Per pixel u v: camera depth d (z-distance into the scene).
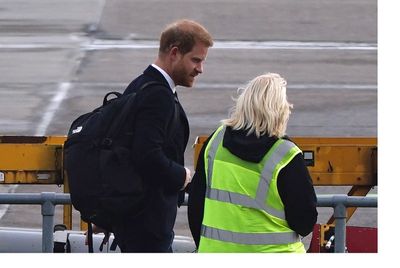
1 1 64.88
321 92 50.06
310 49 58.00
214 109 46.47
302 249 14.24
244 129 13.98
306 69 54.28
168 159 14.73
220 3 65.56
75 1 65.06
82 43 58.09
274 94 13.83
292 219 13.91
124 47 57.34
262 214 13.95
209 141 14.47
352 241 21.45
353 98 49.09
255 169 13.91
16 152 21.42
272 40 59.53
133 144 14.70
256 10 64.56
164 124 14.70
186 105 46.94
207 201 14.34
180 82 15.26
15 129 44.34
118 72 53.12
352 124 45.16
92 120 15.02
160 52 15.21
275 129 13.86
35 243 21.88
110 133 14.77
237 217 14.03
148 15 63.22
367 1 66.50
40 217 32.69
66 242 21.12
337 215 17.75
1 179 21.45
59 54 55.94
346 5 65.81
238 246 14.05
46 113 46.47
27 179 21.45
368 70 54.28
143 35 59.81
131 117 14.75
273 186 13.81
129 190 14.63
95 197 14.68
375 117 46.16
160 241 14.94
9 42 58.09
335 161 21.47
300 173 13.76
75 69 53.38
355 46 58.81
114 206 14.66
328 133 43.97
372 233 21.38
